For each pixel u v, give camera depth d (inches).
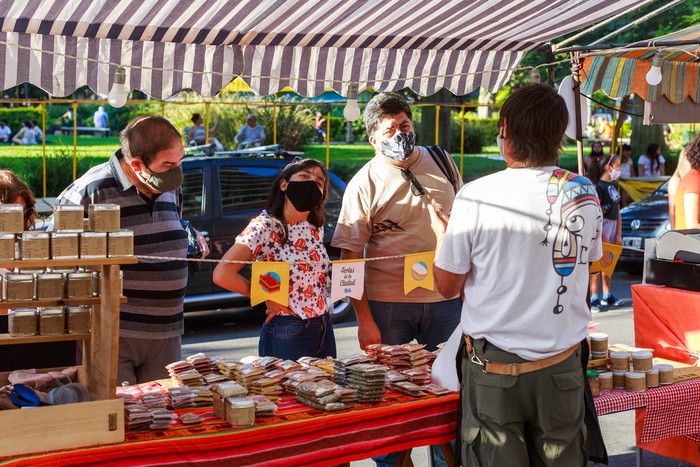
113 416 97.2
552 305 99.1
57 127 864.3
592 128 906.7
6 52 132.3
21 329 104.0
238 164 307.9
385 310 148.9
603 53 181.2
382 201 146.9
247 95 663.8
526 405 101.1
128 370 132.7
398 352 128.6
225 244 299.4
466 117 878.4
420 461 179.6
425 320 148.8
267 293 123.5
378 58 166.7
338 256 315.0
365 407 112.5
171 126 121.3
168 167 120.9
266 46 154.5
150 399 110.1
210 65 150.1
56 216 97.8
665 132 732.0
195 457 100.7
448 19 151.3
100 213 98.9
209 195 299.4
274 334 134.4
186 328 317.1
